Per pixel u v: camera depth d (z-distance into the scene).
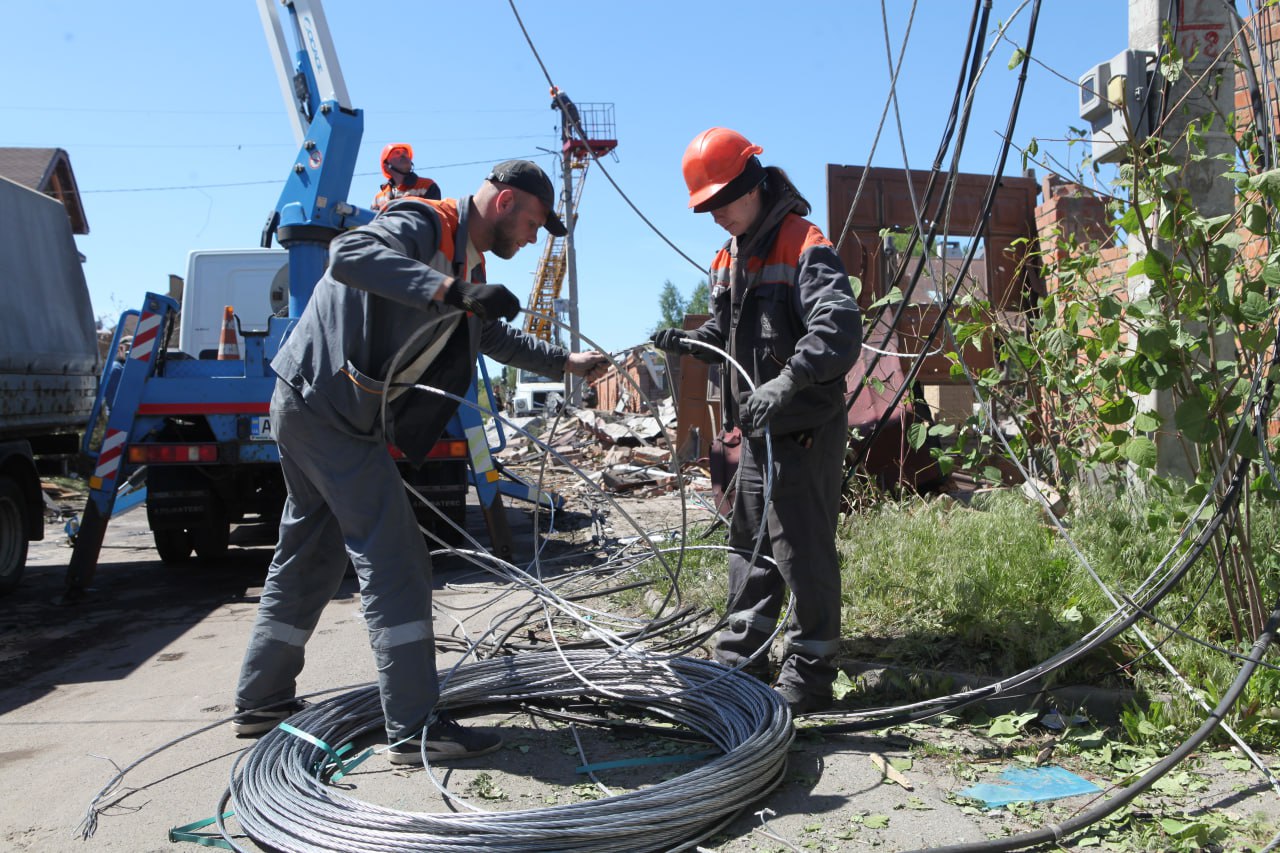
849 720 3.47
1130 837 2.59
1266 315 3.22
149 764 3.36
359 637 5.17
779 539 3.48
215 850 2.69
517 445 19.94
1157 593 3.34
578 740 3.41
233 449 6.98
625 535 8.48
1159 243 4.55
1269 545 4.08
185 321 10.04
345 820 2.62
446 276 2.97
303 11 7.54
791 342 3.45
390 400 3.33
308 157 7.16
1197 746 2.88
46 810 2.99
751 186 3.38
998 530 4.93
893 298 4.64
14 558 7.03
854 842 2.62
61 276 8.54
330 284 3.27
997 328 4.76
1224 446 3.39
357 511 3.23
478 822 2.54
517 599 5.94
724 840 2.68
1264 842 2.53
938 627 4.13
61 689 4.52
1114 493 5.04
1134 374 3.40
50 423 8.15
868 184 7.89
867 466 6.60
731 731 3.20
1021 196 8.03
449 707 3.73
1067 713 3.44
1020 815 2.75
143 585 7.34
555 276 31.31
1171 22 4.69
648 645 4.46
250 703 3.56
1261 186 3.04
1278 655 3.43
